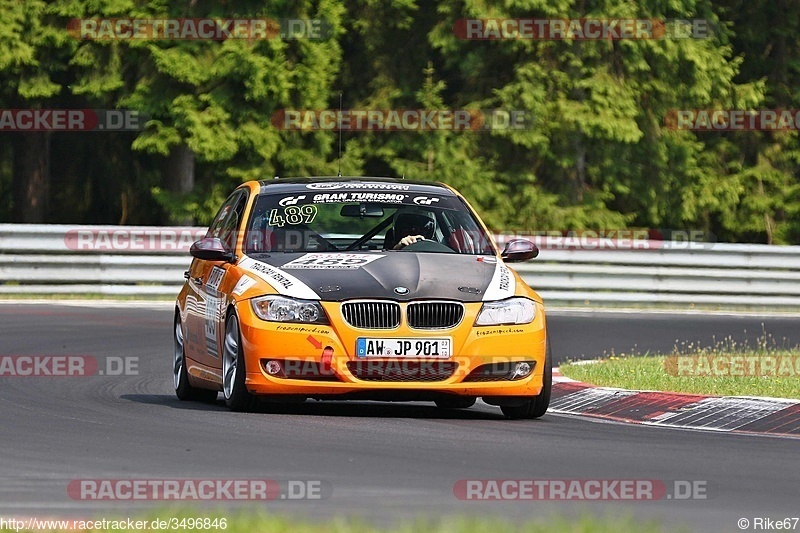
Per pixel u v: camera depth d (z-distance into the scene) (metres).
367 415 34.53
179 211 91.50
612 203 104.75
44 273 71.81
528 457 27.41
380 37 101.69
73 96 95.19
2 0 87.12
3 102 91.62
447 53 97.44
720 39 106.81
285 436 29.55
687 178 105.00
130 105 87.56
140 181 102.31
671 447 29.59
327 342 32.69
